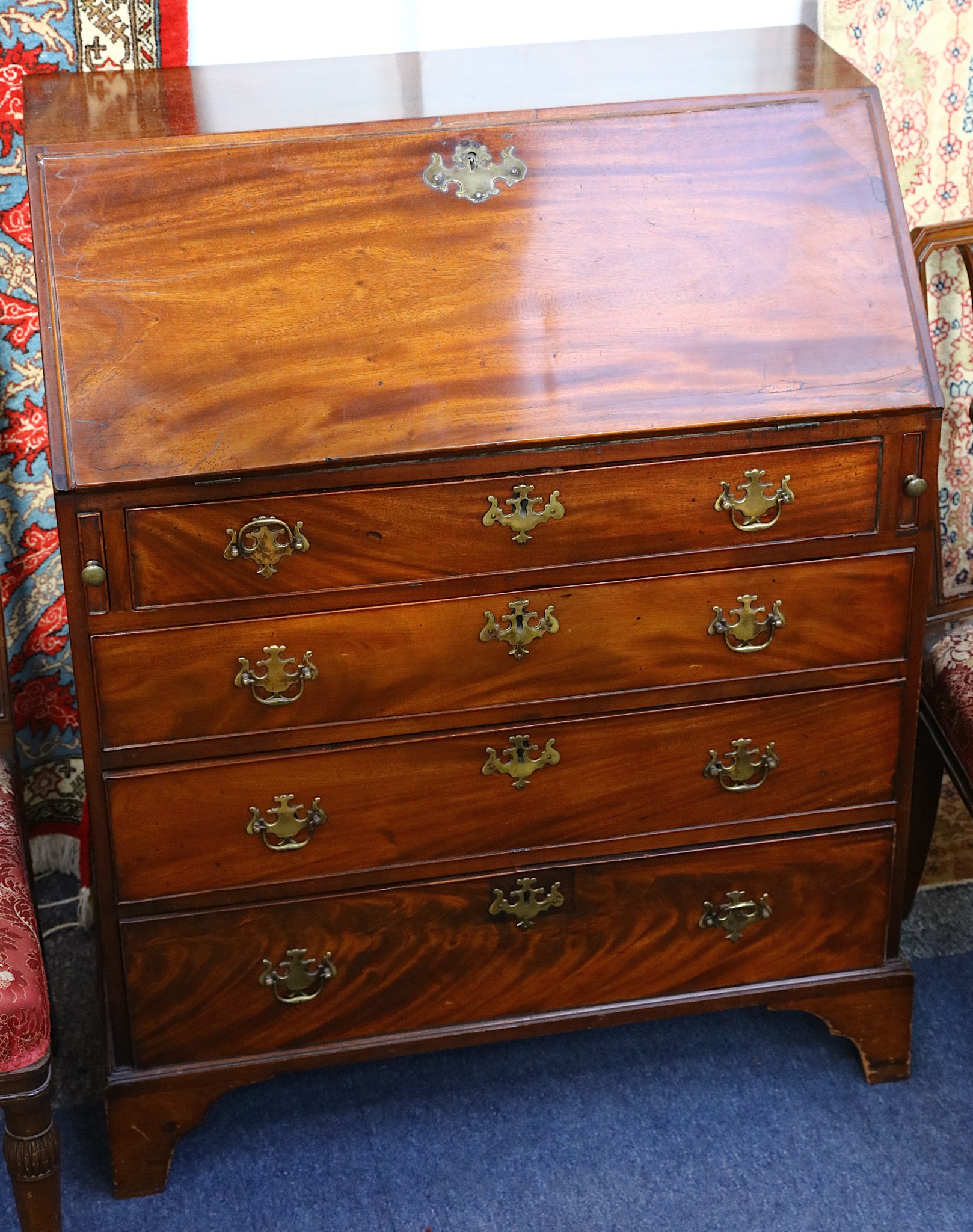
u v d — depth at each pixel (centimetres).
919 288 189
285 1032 200
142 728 178
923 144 250
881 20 239
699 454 177
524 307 177
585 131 182
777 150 185
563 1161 207
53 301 170
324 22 233
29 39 223
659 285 180
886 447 182
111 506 166
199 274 173
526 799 193
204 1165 208
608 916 202
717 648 189
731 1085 220
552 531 178
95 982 241
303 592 175
